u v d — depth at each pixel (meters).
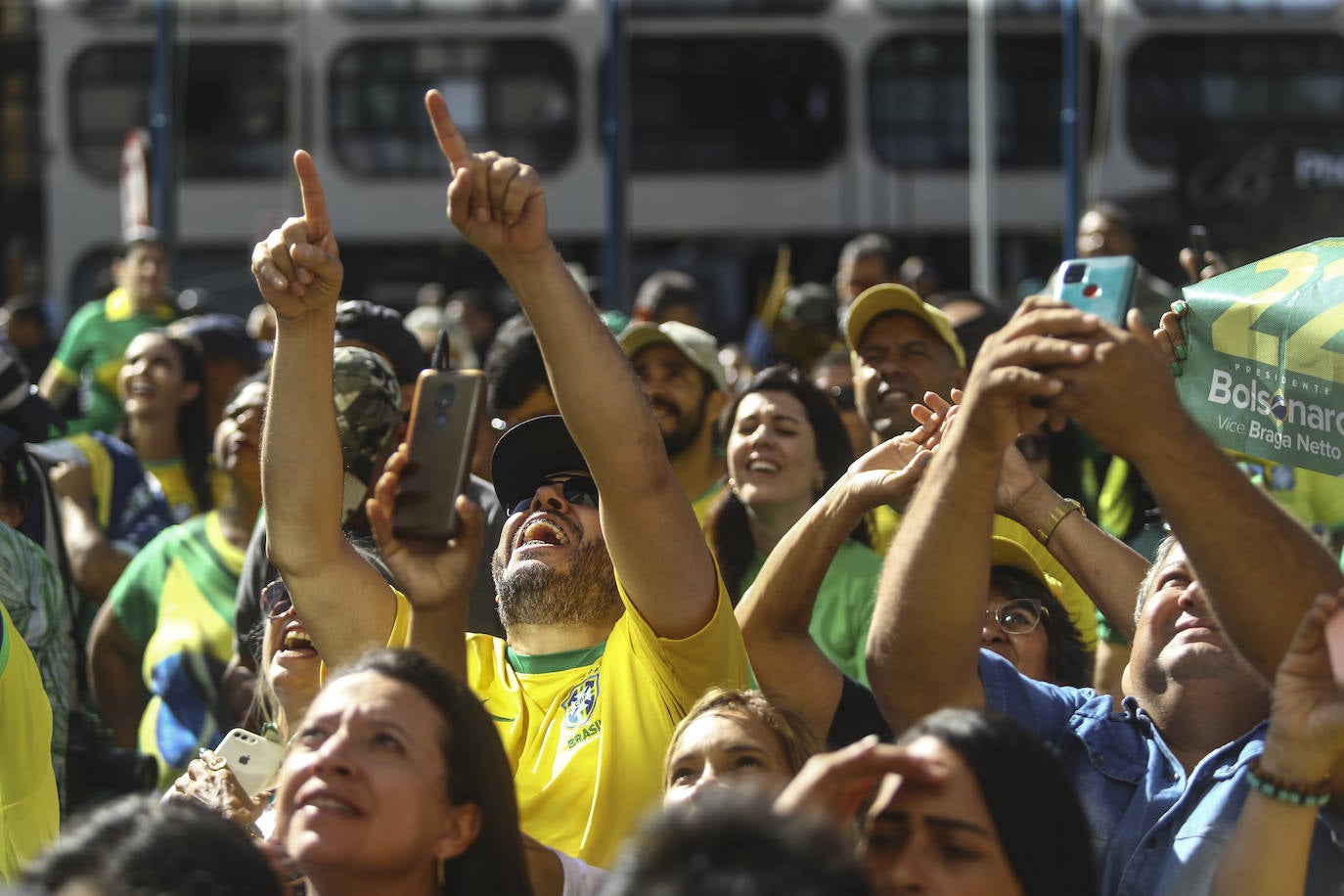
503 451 4.84
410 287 21.48
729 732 3.78
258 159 21.73
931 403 4.41
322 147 21.61
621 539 4.14
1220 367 4.29
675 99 21.69
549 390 6.86
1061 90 22.02
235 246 21.66
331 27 21.77
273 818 4.03
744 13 21.81
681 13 21.77
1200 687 3.84
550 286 3.84
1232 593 3.10
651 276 21.55
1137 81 21.70
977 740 2.89
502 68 21.69
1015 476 4.55
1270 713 3.67
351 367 5.48
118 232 21.66
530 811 4.29
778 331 11.27
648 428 4.00
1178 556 4.00
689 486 7.37
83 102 21.91
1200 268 6.00
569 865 3.77
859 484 4.32
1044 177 21.92
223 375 9.06
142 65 22.00
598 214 21.45
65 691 5.30
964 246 21.67
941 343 6.75
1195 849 3.58
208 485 8.55
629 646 4.46
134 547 7.58
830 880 2.22
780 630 4.50
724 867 2.22
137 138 16.47
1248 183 21.39
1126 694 4.13
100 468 7.73
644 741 4.30
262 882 2.80
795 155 21.72
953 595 3.30
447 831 3.13
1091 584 4.41
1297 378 4.15
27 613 5.11
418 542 3.45
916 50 21.84
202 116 21.72
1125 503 6.71
